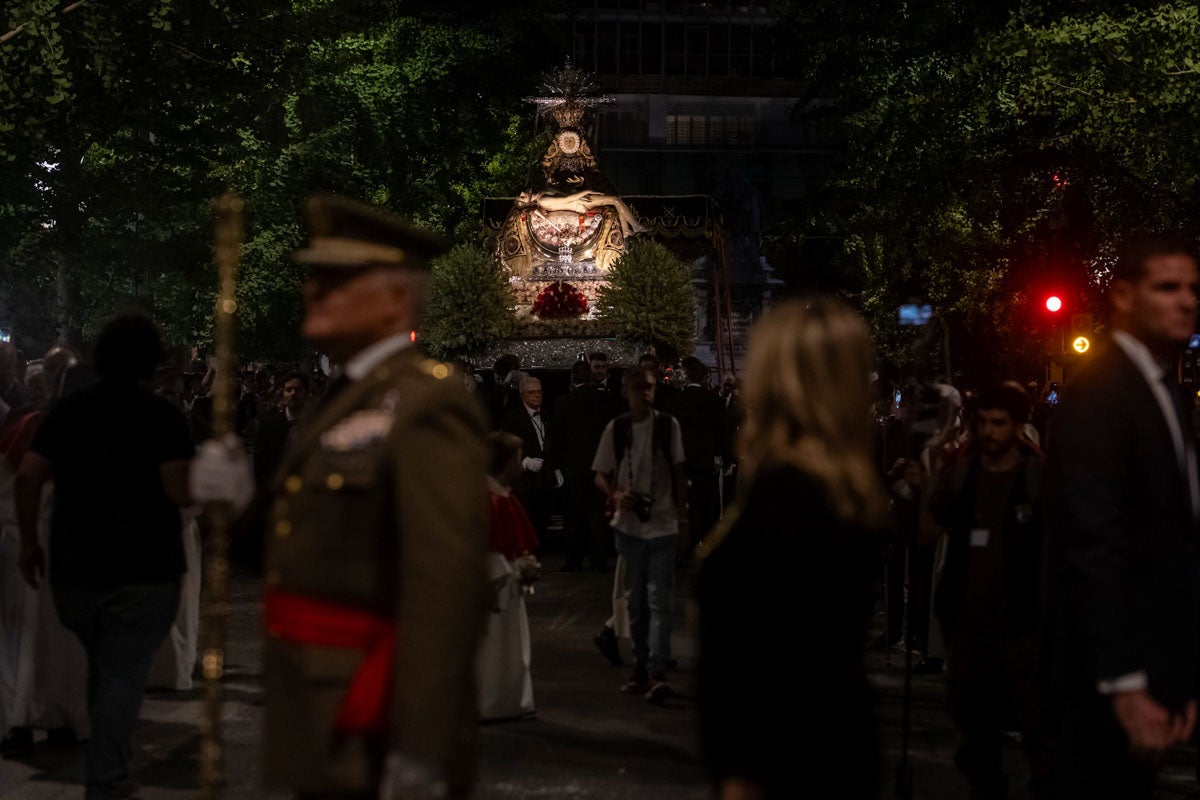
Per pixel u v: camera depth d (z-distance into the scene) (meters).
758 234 90.50
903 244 40.84
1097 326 31.98
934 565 15.74
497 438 13.90
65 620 10.14
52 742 12.91
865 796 4.94
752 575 4.85
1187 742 7.06
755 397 5.18
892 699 15.07
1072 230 32.03
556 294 40.81
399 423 5.09
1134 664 6.43
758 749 4.81
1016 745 13.13
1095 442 6.61
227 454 5.79
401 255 5.52
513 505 13.95
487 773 11.79
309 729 5.09
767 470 4.99
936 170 34.47
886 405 18.69
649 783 11.47
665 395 26.36
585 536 26.91
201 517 15.23
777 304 5.27
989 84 31.84
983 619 9.79
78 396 10.15
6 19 30.33
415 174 63.31
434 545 4.91
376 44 61.47
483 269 39.50
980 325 41.50
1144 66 26.66
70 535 10.05
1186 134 27.34
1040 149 33.28
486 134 66.06
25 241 43.31
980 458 10.06
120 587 10.03
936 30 35.66
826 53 41.97
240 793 11.09
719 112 142.38
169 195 45.44
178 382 15.88
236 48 35.97
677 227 43.66
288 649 5.18
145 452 10.05
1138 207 31.36
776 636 4.82
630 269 39.44
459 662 4.82
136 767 11.86
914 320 11.40
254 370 56.94
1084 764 6.73
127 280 52.53
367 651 5.13
